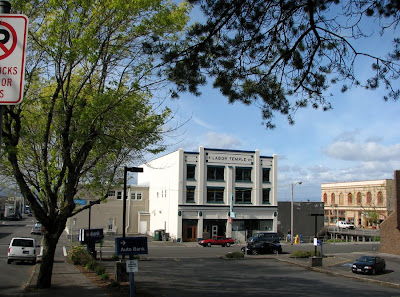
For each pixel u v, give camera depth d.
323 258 34.56
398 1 8.32
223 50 9.77
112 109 13.77
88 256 24.00
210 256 34.31
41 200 17.38
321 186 88.00
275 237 43.97
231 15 9.27
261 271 26.30
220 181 49.00
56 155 15.98
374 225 70.44
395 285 22.77
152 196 56.00
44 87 15.15
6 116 13.38
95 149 15.89
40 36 13.45
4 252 30.67
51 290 14.71
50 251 15.33
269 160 51.59
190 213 47.31
